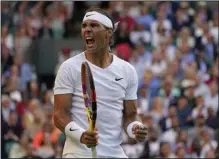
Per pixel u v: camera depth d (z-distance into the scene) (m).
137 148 22.86
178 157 22.72
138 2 32.56
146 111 25.77
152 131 23.36
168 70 28.22
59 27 31.77
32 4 31.61
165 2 32.34
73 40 30.66
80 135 10.50
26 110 24.69
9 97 25.11
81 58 10.98
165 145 22.66
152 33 30.98
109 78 10.95
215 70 28.19
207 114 25.20
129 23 30.98
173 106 24.97
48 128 23.16
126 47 28.80
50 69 30.08
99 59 11.00
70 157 10.80
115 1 32.59
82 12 32.91
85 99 10.63
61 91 10.80
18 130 23.52
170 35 30.83
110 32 11.06
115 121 10.95
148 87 27.28
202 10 32.28
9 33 29.80
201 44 30.19
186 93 26.56
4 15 30.20
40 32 31.11
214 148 23.44
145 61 28.75
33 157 22.52
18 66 28.44
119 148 11.02
